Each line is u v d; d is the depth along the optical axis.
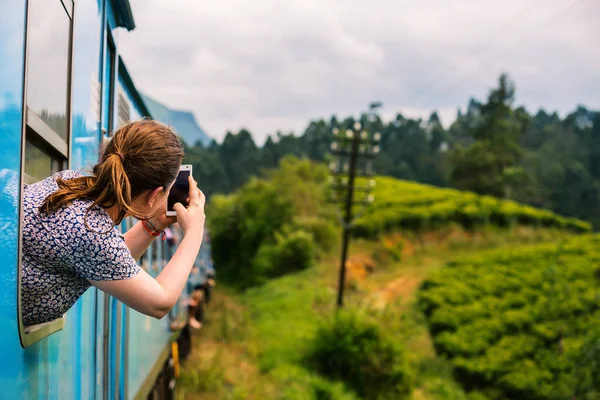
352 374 15.31
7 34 1.69
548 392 17.06
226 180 53.78
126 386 4.53
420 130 103.31
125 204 1.90
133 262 1.94
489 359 19.03
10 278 1.70
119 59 4.30
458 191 52.44
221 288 28.36
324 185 38.31
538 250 32.94
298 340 16.67
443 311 22.86
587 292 24.97
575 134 89.62
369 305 19.91
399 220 36.50
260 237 31.06
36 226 1.82
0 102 1.64
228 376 12.96
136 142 2.00
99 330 3.44
